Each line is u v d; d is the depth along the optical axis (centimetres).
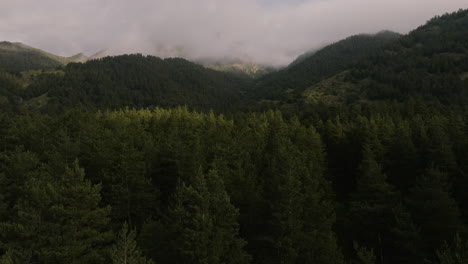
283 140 4528
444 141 3594
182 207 2280
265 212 2784
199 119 7862
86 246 2108
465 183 3244
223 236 2211
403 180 3803
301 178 3045
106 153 3659
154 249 2483
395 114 7575
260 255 2592
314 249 2423
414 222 2777
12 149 4634
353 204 3081
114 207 3130
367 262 2070
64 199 2189
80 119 6238
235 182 3147
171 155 3747
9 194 2850
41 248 1953
